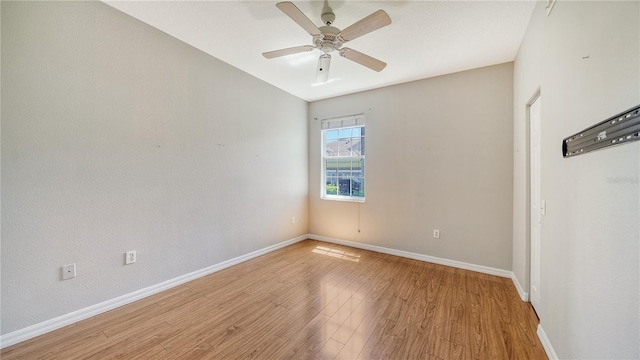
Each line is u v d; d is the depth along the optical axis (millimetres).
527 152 2387
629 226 911
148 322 2068
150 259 2520
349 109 4219
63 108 1967
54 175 1938
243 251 3496
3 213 1740
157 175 2561
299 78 3646
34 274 1856
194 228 2900
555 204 1591
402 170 3705
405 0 1976
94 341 1827
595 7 1139
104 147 2191
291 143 4309
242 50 2871
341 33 1965
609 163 1030
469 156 3227
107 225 2223
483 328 1988
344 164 4359
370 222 4020
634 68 877
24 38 1793
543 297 1790
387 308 2299
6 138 1739
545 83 1767
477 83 3166
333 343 1827
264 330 1977
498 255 3064
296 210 4441
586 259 1212
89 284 2123
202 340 1853
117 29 2238
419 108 3559
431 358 1674
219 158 3158
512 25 2273
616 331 979
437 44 2607
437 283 2822
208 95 3008
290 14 1738
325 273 3104
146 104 2459
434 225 3473
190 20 2342
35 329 1856
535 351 1729
